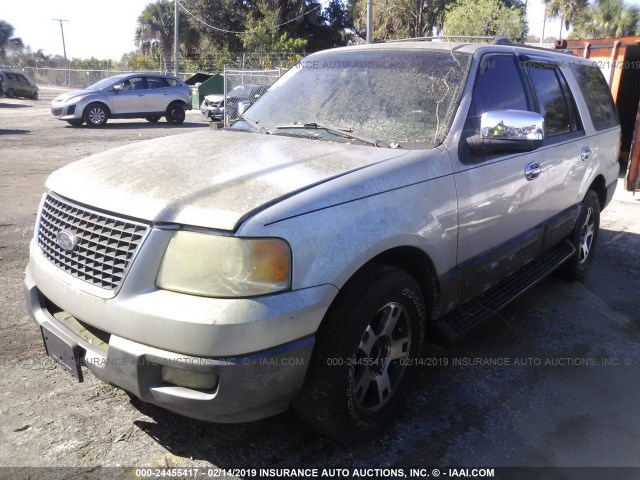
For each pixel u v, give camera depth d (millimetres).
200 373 2248
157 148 3160
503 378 3570
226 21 42281
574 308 4723
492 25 23438
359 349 2684
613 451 2908
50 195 2881
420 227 2852
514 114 3068
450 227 3092
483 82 3547
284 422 3051
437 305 3199
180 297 2246
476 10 23516
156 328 2230
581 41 11430
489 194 3393
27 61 63469
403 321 2951
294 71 4203
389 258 2928
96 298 2389
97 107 17984
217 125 4156
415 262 3023
